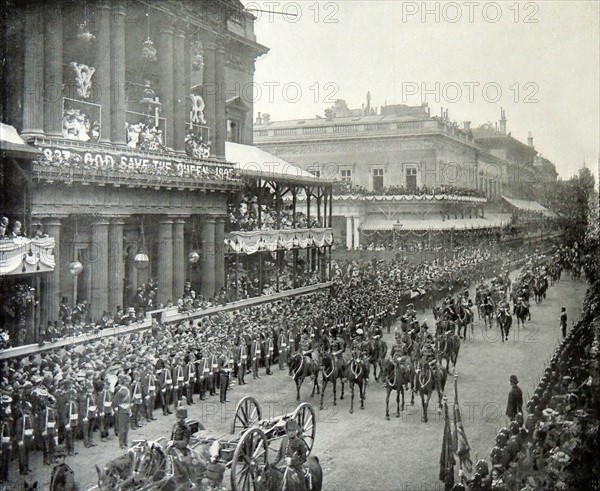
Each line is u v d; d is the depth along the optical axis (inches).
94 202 1120.8
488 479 637.3
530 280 1065.5
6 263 912.3
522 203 1077.8
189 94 1425.9
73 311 1065.5
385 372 901.2
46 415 721.0
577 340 898.7
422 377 867.4
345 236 1341.0
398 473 702.5
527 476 655.1
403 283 1221.1
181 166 1322.6
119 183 1148.5
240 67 1678.2
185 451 605.6
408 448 770.2
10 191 987.9
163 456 599.5
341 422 865.5
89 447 765.9
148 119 1320.1
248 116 1680.6
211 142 1451.8
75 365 819.4
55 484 628.7
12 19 1030.4
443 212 1165.7
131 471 588.7
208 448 614.9
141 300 1229.7
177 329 1078.4
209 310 1315.2
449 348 987.3
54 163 1027.9
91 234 1127.0
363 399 937.5
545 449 679.1
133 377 834.2
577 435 674.8
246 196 1614.2
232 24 1626.5
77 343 977.5
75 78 1165.7
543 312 1058.1
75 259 1105.4
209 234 1423.5
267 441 634.8
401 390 892.0
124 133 1199.6
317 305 1238.9
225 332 1053.8
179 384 906.7
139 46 1347.2
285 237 1547.7
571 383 790.5
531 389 909.8
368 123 1242.6
